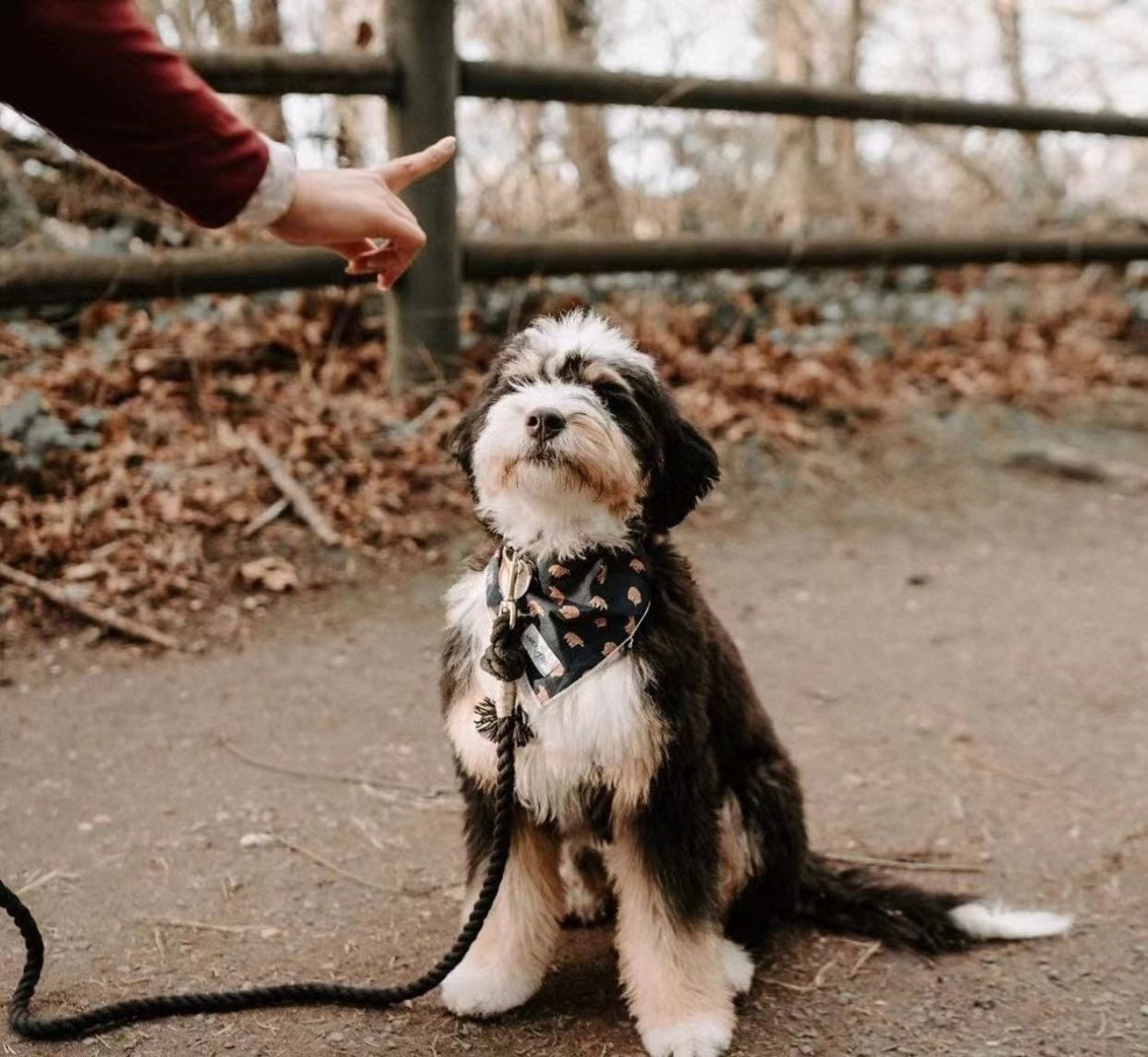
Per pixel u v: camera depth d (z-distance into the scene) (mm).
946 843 3279
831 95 6488
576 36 8594
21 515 4453
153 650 4102
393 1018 2459
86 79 1300
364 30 5395
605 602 2340
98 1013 2344
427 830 3242
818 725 3975
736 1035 2424
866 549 5465
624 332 2840
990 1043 2404
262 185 1518
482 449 2482
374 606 4492
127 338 5391
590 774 2344
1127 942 2789
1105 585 5273
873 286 7605
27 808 3232
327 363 5566
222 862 3035
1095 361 7738
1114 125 7562
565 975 2666
